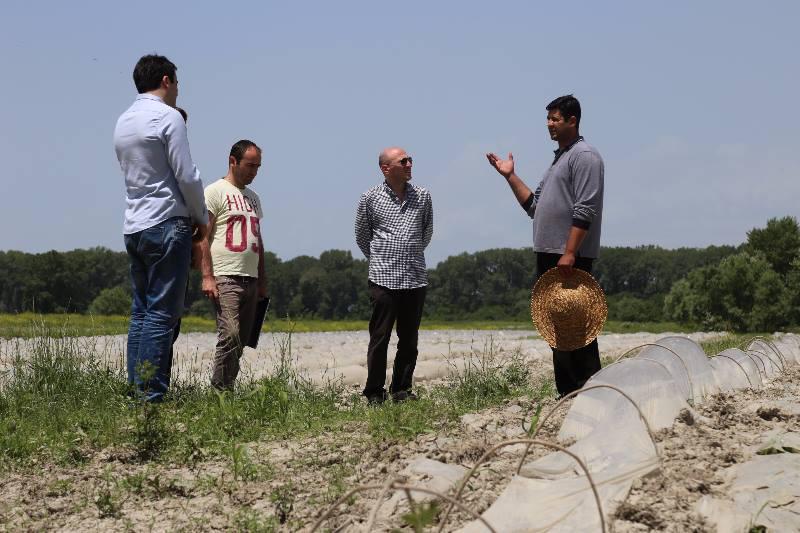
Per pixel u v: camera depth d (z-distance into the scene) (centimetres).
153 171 740
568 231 748
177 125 740
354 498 466
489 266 12331
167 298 750
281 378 814
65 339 913
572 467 469
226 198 830
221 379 816
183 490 505
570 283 736
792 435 521
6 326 1755
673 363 637
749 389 764
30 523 460
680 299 6812
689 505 418
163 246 742
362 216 853
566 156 746
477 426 629
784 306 5075
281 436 646
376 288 838
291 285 11250
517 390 864
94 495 505
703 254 12581
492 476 479
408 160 848
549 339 744
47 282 7306
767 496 423
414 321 848
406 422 644
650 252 12719
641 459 457
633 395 539
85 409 729
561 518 404
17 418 708
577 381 751
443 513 425
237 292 822
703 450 493
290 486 494
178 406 737
